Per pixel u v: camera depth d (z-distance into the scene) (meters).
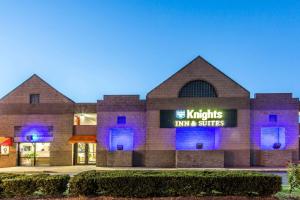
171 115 36.31
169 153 36.00
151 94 36.72
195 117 36.06
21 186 14.06
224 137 35.72
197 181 14.03
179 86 36.56
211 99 36.16
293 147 35.56
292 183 14.60
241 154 35.47
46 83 39.19
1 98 39.09
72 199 13.54
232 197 13.66
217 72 36.56
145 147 36.56
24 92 39.09
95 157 39.25
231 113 35.94
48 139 38.44
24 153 38.88
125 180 14.02
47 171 31.97
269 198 13.62
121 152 36.19
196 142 36.47
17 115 38.81
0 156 36.81
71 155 38.31
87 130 38.53
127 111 37.25
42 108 38.81
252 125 36.06
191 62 36.84
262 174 14.48
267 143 36.22
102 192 14.20
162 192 14.05
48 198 13.77
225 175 14.23
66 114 38.66
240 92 36.09
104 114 37.38
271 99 36.25
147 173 14.90
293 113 35.97
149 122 36.44
